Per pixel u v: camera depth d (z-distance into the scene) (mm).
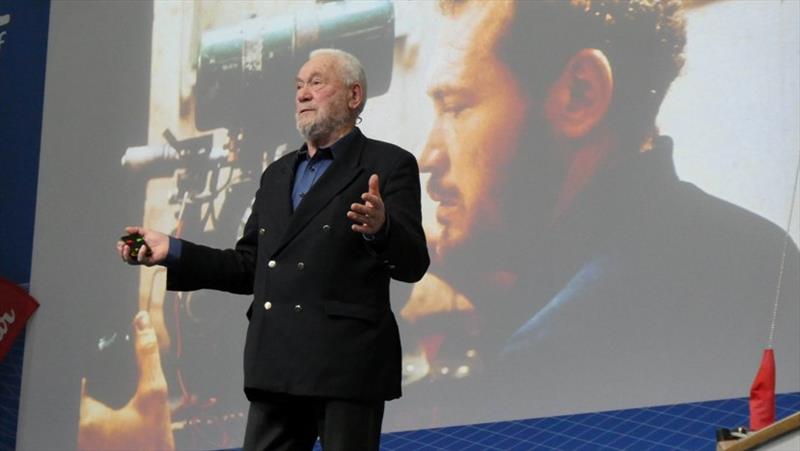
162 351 5906
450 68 5324
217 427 5703
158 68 6109
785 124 4703
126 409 5984
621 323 4895
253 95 5793
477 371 5098
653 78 4941
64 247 6309
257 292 2510
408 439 4930
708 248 4793
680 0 4930
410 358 5219
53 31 6488
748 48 4789
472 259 5180
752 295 4703
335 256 2443
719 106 4824
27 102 6570
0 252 6582
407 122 5387
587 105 5047
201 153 5918
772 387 2215
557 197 5066
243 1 5883
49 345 6266
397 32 5457
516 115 5172
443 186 5273
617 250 4938
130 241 2539
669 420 4539
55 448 6172
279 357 2418
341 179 2506
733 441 2072
